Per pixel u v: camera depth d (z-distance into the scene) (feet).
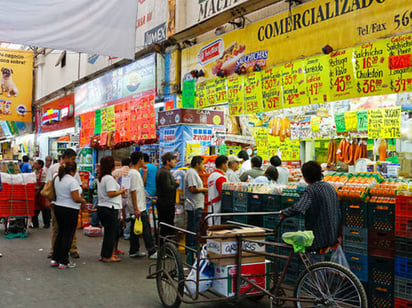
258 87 23.63
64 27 23.32
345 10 18.98
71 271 20.25
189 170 23.71
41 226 36.37
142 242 28.27
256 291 14.19
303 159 34.42
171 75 32.53
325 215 13.98
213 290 14.52
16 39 21.98
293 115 32.04
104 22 24.73
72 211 20.61
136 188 22.53
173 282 15.87
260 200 18.54
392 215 13.75
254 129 32.83
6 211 29.94
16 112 49.49
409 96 25.62
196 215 23.62
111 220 22.08
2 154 86.33
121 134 38.65
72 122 52.11
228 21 25.76
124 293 16.79
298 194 16.83
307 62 20.66
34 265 21.40
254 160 23.75
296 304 13.12
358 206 14.61
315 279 12.69
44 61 61.16
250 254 14.30
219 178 21.33
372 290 14.19
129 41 25.45
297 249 12.82
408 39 16.61
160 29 33.22
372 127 25.73
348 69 18.78
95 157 41.91
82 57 48.78
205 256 14.79
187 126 27.04
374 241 14.20
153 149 36.40
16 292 16.63
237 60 25.39
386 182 14.93
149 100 34.47
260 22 23.66
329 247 14.46
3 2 21.74
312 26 20.58
